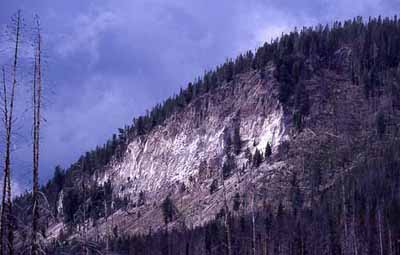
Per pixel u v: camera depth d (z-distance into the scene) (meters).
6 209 28.22
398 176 142.88
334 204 131.38
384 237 117.75
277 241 121.81
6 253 27.89
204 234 143.50
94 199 68.50
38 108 29.69
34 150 29.23
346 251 112.62
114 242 104.75
